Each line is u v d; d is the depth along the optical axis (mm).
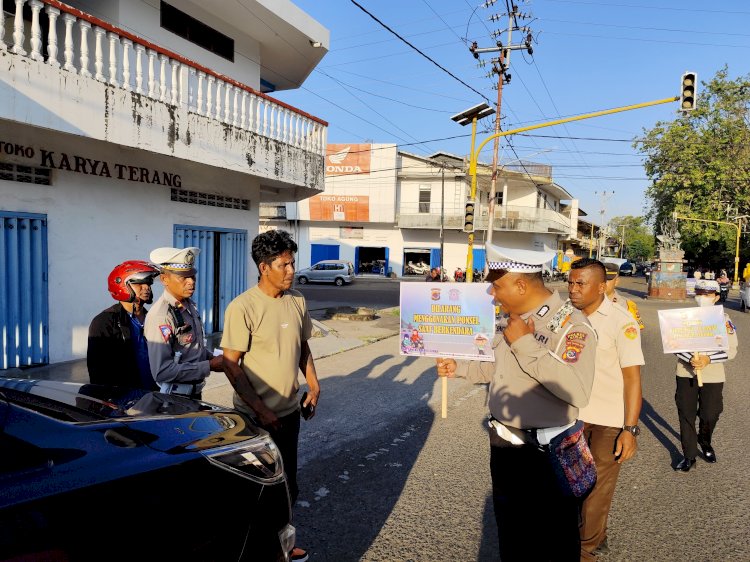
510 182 40531
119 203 8688
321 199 38156
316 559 3121
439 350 4723
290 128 11211
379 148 37281
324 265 33156
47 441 1519
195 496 1587
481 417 6160
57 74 6594
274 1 10703
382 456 4844
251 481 1812
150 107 7883
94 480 1377
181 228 9953
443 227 35906
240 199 11445
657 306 23688
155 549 1431
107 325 3055
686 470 4648
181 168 9805
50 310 7746
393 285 32969
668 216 36438
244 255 11641
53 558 1204
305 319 3117
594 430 3088
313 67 13906
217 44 11188
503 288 2439
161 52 8055
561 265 27047
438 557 3178
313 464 4621
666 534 3520
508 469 2414
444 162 37656
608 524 3658
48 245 7672
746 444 5363
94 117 7074
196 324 3385
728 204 34500
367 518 3648
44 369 7426
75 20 6836
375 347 11055
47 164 7527
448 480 4316
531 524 2355
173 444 1693
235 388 2715
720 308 4527
